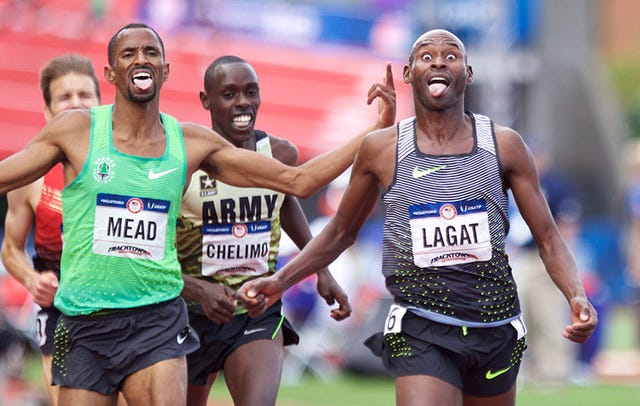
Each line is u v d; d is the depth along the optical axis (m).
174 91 57.19
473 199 17.80
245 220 21.30
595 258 67.50
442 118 18.02
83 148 17.72
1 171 17.66
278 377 20.66
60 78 21.70
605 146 79.06
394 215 18.12
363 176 18.56
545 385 40.00
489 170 17.89
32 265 22.30
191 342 18.36
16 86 54.16
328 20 63.78
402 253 18.08
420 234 17.91
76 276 17.86
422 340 18.05
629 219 69.56
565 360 40.16
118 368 17.89
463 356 18.03
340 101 62.06
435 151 17.98
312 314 44.38
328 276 22.17
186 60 58.47
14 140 52.62
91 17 56.69
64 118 17.89
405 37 64.88
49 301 20.22
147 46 17.75
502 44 67.12
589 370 43.66
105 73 18.22
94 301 17.78
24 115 53.50
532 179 18.27
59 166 21.34
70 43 56.31
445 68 17.86
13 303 45.84
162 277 17.97
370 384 40.72
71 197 17.84
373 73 63.62
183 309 18.36
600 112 79.44
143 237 17.77
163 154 17.98
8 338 38.59
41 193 21.31
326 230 19.44
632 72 132.50
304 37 63.22
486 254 17.88
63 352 18.16
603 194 78.31
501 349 18.34
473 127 18.19
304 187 19.05
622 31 145.88
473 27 66.69
